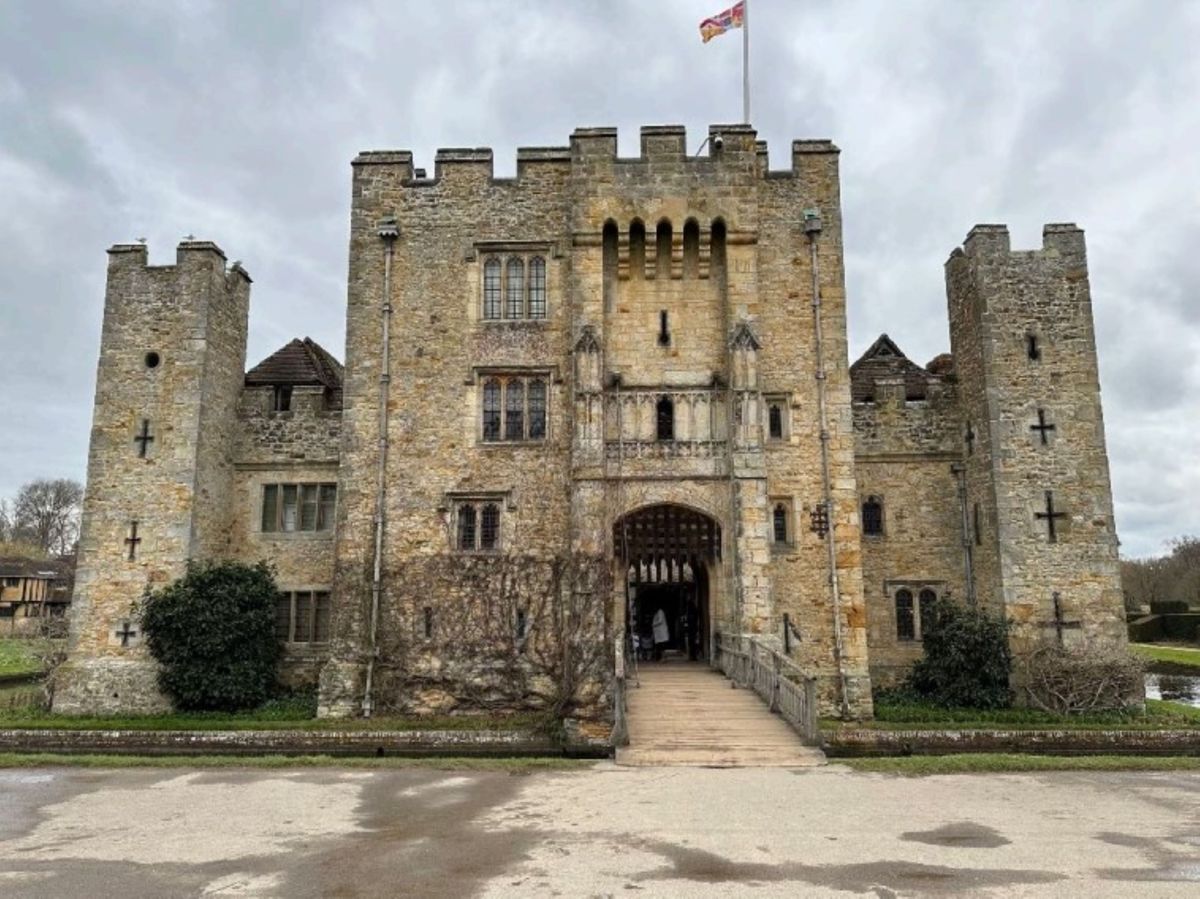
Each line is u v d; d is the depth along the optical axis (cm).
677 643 2722
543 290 2477
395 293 2477
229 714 2258
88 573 2428
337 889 884
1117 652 2288
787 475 2355
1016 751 1791
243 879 920
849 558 2306
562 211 2494
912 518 2603
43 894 870
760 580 2178
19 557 7431
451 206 2509
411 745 1812
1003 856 993
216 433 2578
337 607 2314
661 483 2283
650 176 2402
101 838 1093
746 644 2120
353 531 2358
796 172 2489
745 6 2627
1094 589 2325
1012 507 2367
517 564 2308
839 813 1214
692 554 2406
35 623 5219
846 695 2225
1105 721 2084
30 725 2038
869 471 2633
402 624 2291
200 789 1401
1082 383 2422
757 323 2323
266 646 2409
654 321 2388
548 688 2233
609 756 1709
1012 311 2459
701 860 984
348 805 1280
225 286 2644
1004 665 2270
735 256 2358
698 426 2328
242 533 2634
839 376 2392
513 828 1138
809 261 2448
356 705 2239
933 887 881
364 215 2514
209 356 2545
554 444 2388
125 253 2586
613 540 2305
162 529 2436
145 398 2508
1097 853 1004
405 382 2433
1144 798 1310
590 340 2305
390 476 2386
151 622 2297
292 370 2816
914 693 2434
